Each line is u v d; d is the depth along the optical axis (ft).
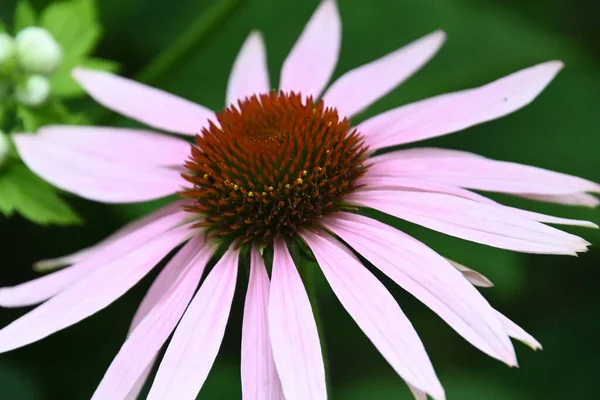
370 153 1.14
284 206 1.11
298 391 0.99
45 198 1.18
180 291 1.08
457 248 1.32
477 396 1.28
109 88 1.21
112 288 1.09
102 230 1.33
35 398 1.30
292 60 1.23
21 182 1.18
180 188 1.16
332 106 1.20
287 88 1.22
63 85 1.23
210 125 1.15
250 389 1.03
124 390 1.03
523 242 1.04
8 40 1.20
